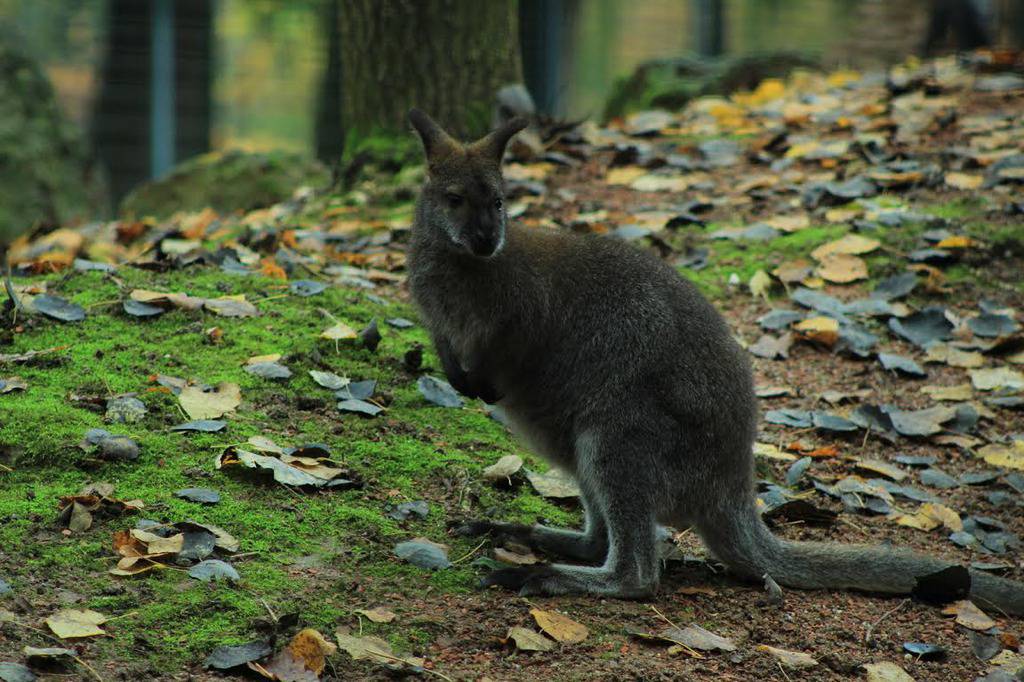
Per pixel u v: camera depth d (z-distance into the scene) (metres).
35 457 7.85
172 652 6.17
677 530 8.95
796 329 11.80
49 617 6.20
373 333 10.34
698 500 7.83
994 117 16.95
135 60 24.06
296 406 9.28
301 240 13.66
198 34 24.17
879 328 12.10
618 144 17.00
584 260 8.29
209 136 24.50
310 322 10.62
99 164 22.94
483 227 8.03
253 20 27.80
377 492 8.37
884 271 12.92
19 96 21.62
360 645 6.43
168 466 8.04
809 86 20.70
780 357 11.62
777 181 15.20
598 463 7.76
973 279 12.88
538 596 7.40
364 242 13.92
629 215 14.34
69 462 7.86
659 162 16.08
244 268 11.86
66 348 9.42
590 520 8.18
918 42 28.02
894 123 16.48
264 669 6.11
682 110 20.70
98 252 13.30
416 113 8.65
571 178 15.87
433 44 16.47
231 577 6.88
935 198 14.41
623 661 6.66
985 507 9.47
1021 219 13.74
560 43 23.08
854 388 11.12
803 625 7.49
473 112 16.67
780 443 10.25
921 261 13.02
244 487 7.98
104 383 8.94
